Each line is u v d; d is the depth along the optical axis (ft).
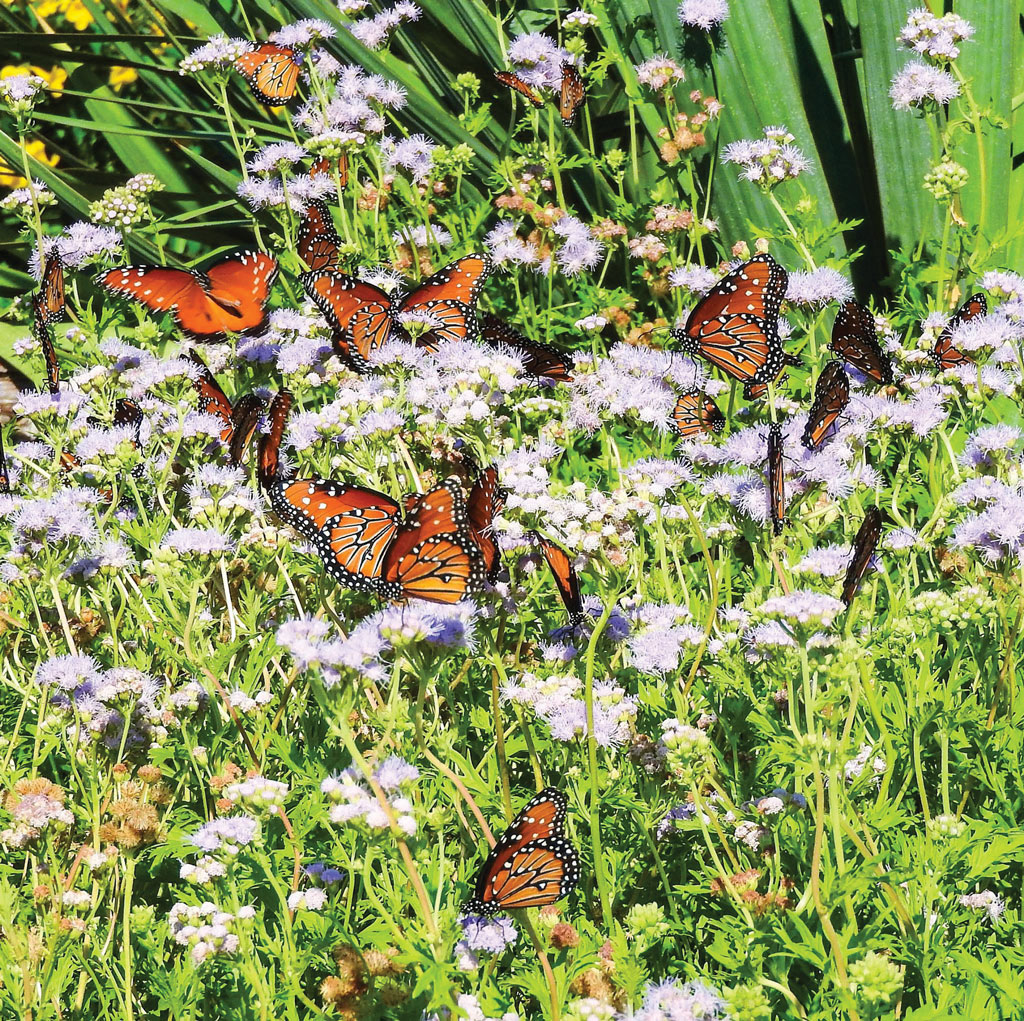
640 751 12.44
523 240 24.31
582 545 11.89
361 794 9.27
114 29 36.81
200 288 17.21
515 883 9.69
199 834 10.78
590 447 22.31
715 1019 9.25
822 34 26.84
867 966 9.71
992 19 24.91
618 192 28.37
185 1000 11.04
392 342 15.16
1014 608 13.50
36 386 20.34
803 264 23.94
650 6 25.93
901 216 25.80
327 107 23.75
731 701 13.17
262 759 13.41
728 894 11.54
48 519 13.83
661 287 23.20
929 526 14.76
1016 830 11.88
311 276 16.05
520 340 17.02
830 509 14.51
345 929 10.96
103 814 12.59
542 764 13.69
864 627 13.51
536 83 24.23
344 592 15.01
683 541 16.53
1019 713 13.30
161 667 15.38
